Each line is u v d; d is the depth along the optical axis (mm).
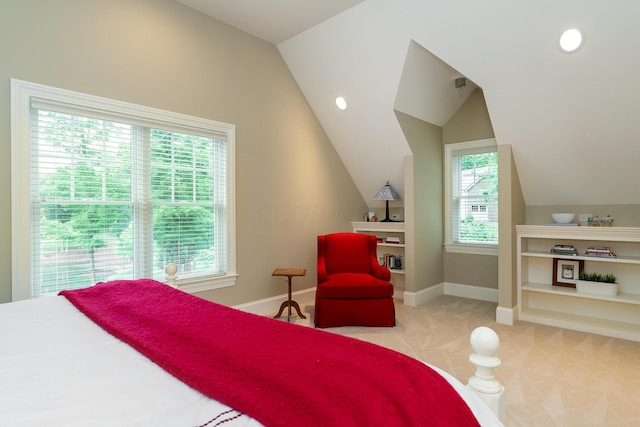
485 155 4168
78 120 2426
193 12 3012
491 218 4137
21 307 1550
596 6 2266
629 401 1997
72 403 782
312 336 1170
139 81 2676
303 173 4012
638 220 3176
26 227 2199
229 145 3275
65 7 2328
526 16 2488
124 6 2604
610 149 2932
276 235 3719
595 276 3270
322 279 3365
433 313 3689
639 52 2344
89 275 2490
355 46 3285
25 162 2188
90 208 2498
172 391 852
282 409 749
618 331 2998
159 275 2840
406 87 3465
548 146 3191
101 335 1236
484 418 852
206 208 3164
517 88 2947
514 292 3447
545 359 2561
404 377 912
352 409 757
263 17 3152
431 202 4262
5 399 793
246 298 3439
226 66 3260
